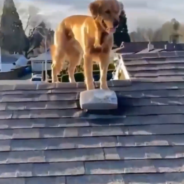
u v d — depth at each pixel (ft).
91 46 12.18
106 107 12.11
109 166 10.02
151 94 13.07
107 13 11.34
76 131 11.21
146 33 108.27
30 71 91.86
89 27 11.94
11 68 101.04
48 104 12.45
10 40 119.34
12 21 118.21
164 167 10.02
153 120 11.69
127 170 9.91
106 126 11.42
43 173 9.82
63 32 14.10
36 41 115.55
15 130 11.21
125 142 10.78
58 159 10.21
